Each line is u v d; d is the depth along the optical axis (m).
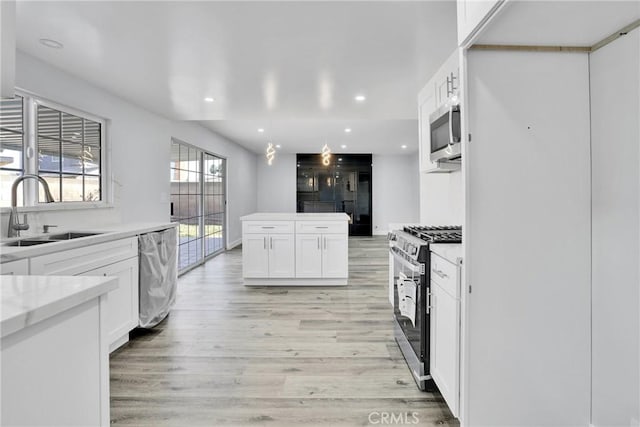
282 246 4.19
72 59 2.51
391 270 2.80
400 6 1.83
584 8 1.15
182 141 4.96
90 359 0.88
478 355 1.45
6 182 2.35
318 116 4.24
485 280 1.44
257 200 9.63
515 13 1.18
